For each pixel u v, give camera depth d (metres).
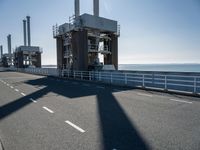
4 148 4.97
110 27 32.56
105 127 6.49
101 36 33.62
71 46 32.66
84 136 5.70
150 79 17.47
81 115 8.06
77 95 13.45
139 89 16.17
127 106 9.63
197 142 5.12
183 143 5.07
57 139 5.50
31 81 25.70
